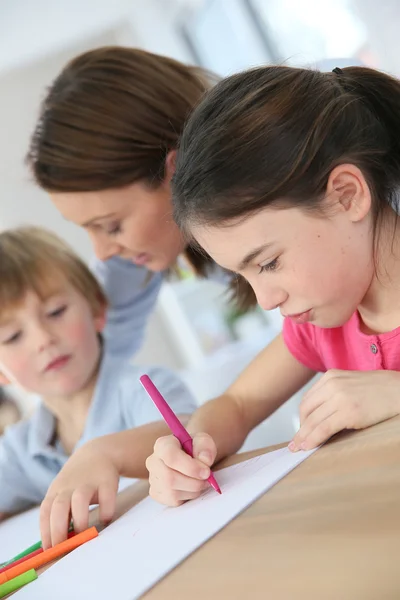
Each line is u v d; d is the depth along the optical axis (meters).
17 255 1.23
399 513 0.39
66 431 1.27
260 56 2.65
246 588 0.39
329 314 0.69
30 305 1.20
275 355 0.93
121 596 0.45
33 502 1.23
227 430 0.83
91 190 1.01
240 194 0.64
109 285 1.39
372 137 0.69
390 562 0.34
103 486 0.73
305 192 0.64
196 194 0.66
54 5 2.93
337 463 0.54
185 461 0.65
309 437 0.62
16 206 3.54
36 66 3.53
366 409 0.61
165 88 1.06
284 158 0.64
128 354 1.42
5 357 1.22
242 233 0.65
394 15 1.92
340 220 0.66
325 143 0.66
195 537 0.52
